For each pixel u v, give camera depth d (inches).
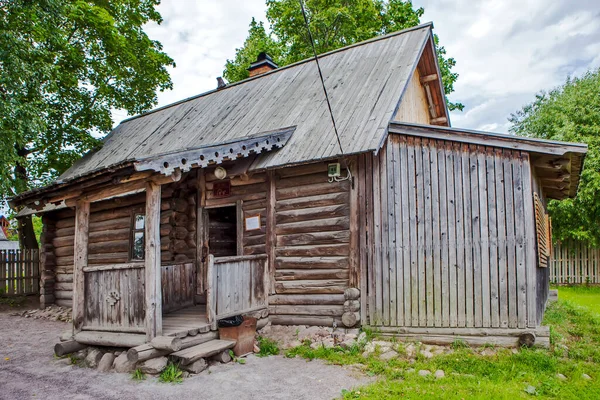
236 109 439.2
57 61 563.2
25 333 362.9
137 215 409.7
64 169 628.1
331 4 737.0
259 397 199.3
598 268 677.3
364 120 311.9
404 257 287.6
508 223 271.9
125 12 653.3
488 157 278.8
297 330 301.9
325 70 434.0
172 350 233.6
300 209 319.3
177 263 346.0
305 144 316.8
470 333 272.1
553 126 734.5
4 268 542.3
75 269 276.1
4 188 438.9
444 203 284.0
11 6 435.2
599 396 192.1
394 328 285.1
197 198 367.9
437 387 204.4
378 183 296.8
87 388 214.2
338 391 205.9
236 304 290.4
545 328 261.9
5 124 442.6
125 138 530.6
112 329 259.4
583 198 641.6
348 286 298.2
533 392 197.3
